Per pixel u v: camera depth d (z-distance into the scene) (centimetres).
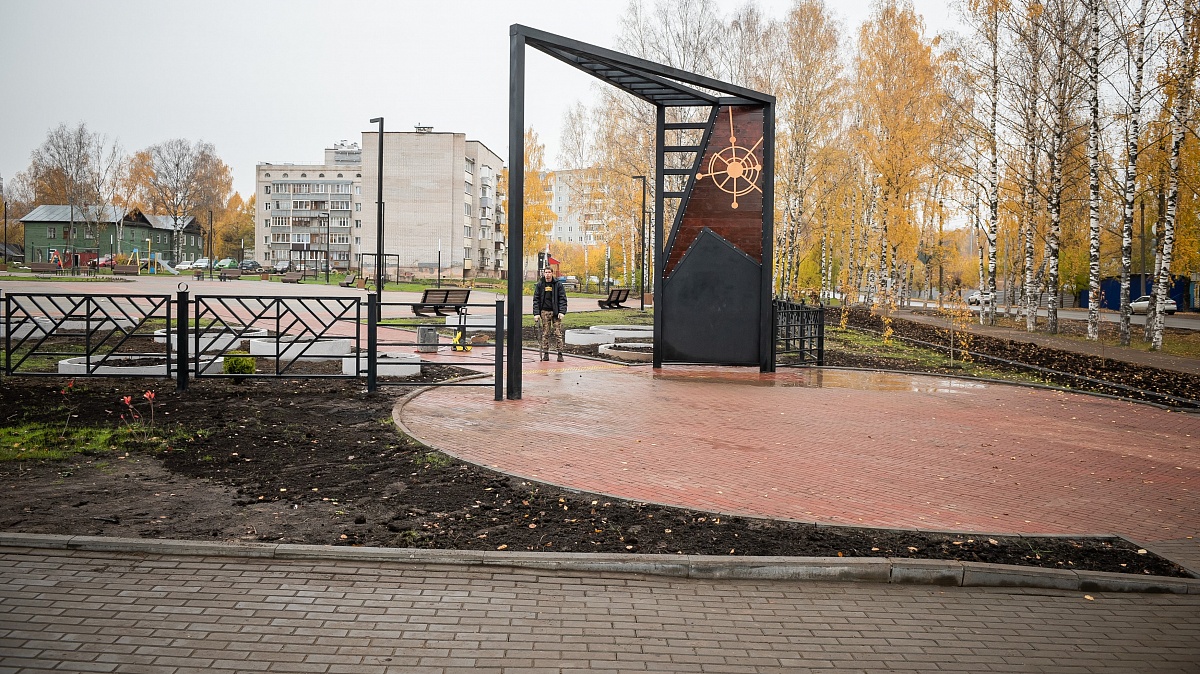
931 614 469
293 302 3045
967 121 3597
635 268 6656
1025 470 842
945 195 4409
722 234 1627
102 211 7906
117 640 387
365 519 586
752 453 868
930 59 3722
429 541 544
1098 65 2639
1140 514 694
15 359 1408
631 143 4747
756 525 605
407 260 8881
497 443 870
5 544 509
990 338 2511
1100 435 1070
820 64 3794
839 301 5838
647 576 510
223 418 934
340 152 11688
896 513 659
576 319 3062
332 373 1344
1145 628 463
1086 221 4716
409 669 369
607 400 1197
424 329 1719
